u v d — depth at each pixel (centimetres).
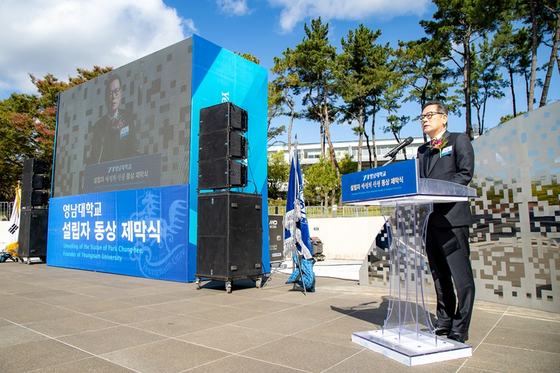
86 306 489
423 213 293
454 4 2053
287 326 375
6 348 310
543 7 1831
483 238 485
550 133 427
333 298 534
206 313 443
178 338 336
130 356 288
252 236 645
